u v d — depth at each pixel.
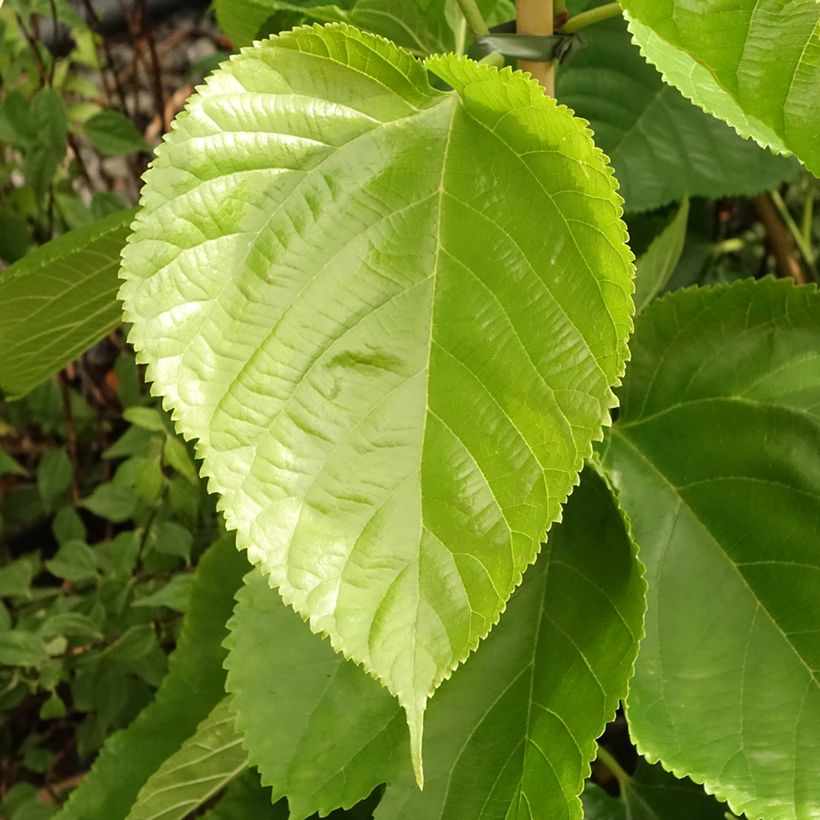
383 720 0.37
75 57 0.82
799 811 0.34
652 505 0.40
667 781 0.45
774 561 0.38
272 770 0.37
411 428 0.28
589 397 0.27
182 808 0.48
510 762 0.34
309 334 0.28
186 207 0.27
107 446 0.88
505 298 0.28
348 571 0.27
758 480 0.39
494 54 0.33
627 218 0.56
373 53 0.28
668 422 0.41
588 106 0.53
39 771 0.76
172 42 1.03
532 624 0.36
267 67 0.28
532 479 0.27
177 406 0.27
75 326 0.42
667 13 0.22
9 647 0.66
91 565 0.71
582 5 0.50
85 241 0.35
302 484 0.27
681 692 0.37
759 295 0.40
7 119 0.70
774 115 0.23
